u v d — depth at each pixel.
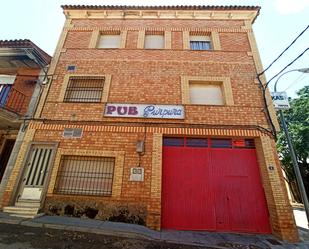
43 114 7.53
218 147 7.07
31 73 8.78
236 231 6.09
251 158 6.93
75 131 7.18
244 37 9.06
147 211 6.09
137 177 6.48
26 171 6.77
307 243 5.45
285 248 5.05
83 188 6.59
